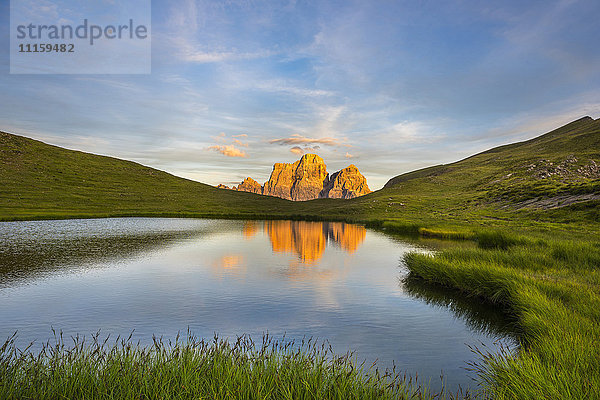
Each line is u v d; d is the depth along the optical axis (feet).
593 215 167.84
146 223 235.81
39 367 21.11
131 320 44.75
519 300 43.04
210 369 21.84
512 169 535.19
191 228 203.92
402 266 86.69
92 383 19.74
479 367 31.50
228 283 66.54
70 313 47.42
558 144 648.38
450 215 299.38
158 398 18.17
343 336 39.91
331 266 86.28
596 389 18.42
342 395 19.54
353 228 225.97
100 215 282.15
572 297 40.96
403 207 403.95
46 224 200.85
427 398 24.18
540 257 68.39
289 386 19.84
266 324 44.01
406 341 38.42
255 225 242.99
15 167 442.09
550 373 20.76
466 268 59.77
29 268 77.92
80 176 483.92
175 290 60.64
